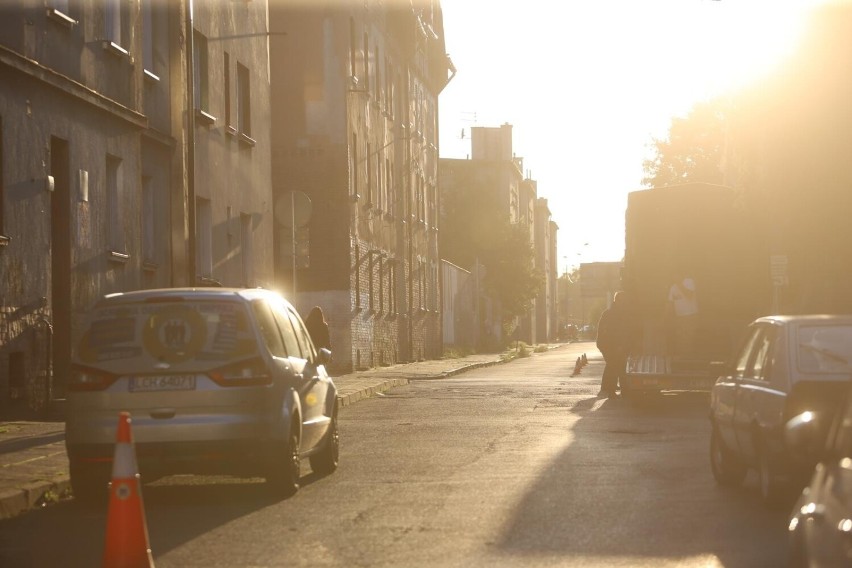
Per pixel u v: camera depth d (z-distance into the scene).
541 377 52.56
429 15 81.50
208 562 11.80
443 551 12.07
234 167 41.50
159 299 16.06
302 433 17.03
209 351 15.81
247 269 43.28
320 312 35.59
